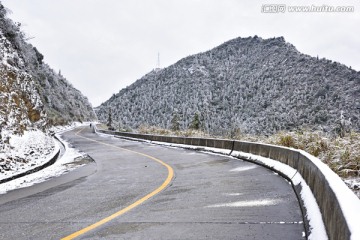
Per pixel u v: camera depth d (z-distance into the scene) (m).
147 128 42.25
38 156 19.44
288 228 4.95
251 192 7.67
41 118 32.66
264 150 13.27
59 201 7.69
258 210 6.02
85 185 9.88
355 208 3.35
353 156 9.50
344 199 3.70
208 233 4.84
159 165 14.27
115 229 5.25
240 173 10.88
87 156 20.09
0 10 35.69
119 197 7.81
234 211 6.02
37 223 5.82
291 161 9.81
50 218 6.13
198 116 67.25
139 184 9.60
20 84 28.72
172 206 6.64
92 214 6.29
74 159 18.83
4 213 6.75
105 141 36.81
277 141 14.73
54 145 28.12
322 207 4.80
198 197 7.39
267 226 5.07
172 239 4.65
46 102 83.75
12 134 21.42
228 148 17.92
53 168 15.12
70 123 98.19
